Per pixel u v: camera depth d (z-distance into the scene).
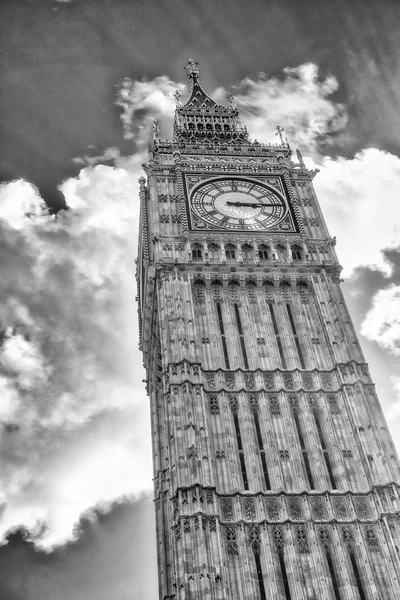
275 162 64.81
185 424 42.84
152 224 56.72
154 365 58.25
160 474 53.12
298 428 44.94
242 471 42.06
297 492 40.91
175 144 67.06
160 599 47.94
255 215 57.53
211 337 48.72
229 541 38.31
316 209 59.53
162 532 50.34
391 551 38.41
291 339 49.72
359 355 48.34
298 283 53.59
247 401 45.22
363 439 43.28
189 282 51.91
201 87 79.56
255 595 36.31
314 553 38.25
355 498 41.06
